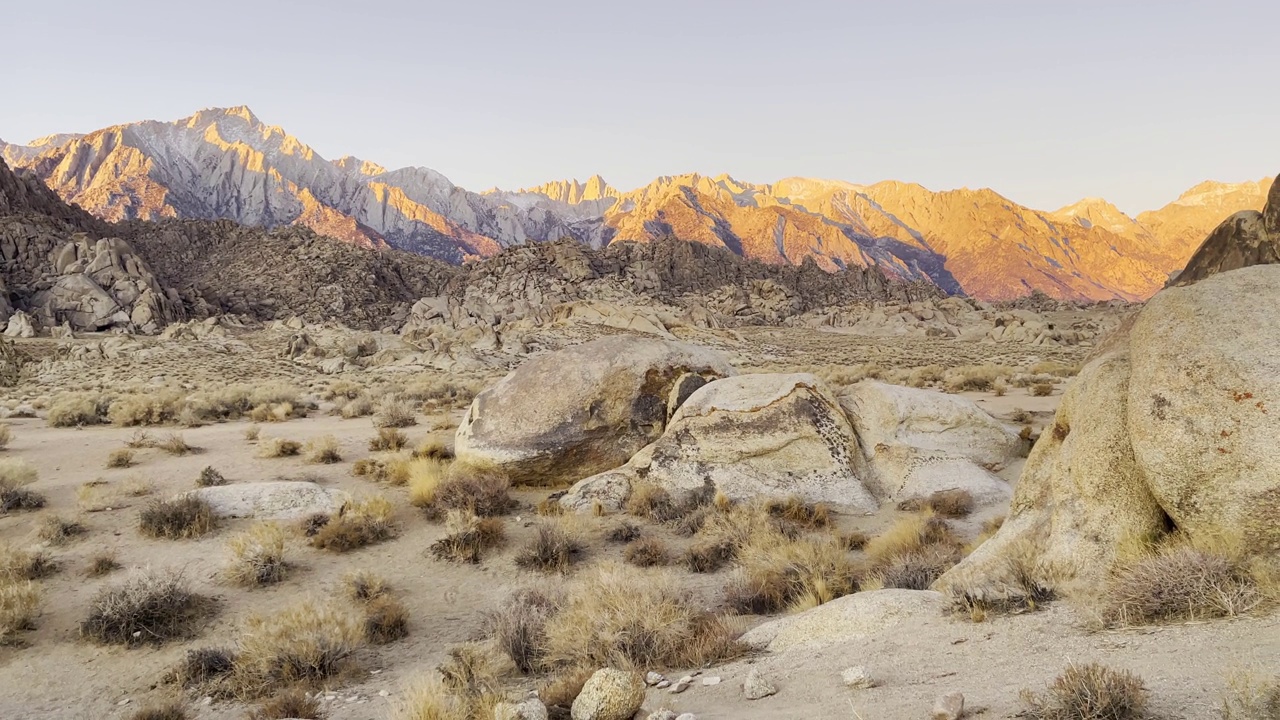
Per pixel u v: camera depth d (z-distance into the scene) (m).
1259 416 5.86
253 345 74.19
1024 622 6.23
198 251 151.00
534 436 16.41
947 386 34.50
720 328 103.38
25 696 8.33
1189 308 6.66
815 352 79.88
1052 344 75.88
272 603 10.66
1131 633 5.42
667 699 6.26
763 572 10.36
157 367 57.91
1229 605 5.24
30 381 51.69
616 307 96.44
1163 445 6.29
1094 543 6.95
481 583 11.45
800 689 5.79
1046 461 8.23
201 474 16.81
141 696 8.28
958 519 13.29
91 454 20.28
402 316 124.94
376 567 12.08
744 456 15.10
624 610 8.15
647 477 15.24
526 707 5.65
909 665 5.82
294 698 7.39
